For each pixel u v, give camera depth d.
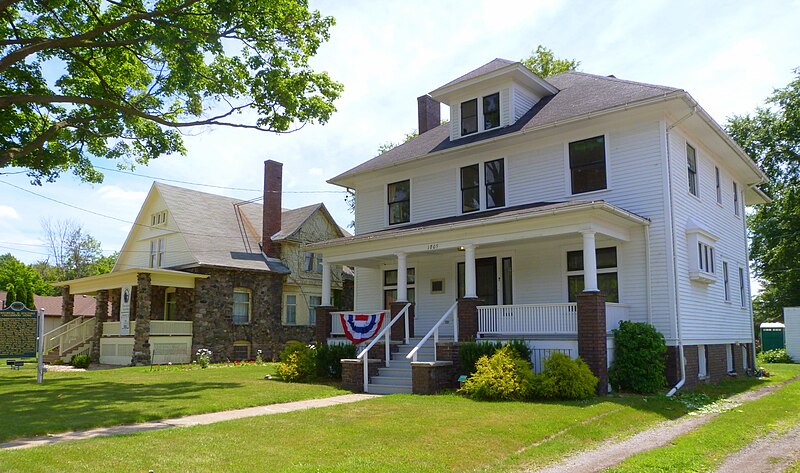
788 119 35.22
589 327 13.38
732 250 20.64
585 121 16.30
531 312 14.81
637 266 15.44
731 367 19.20
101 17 17.42
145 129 19.38
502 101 19.17
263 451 7.62
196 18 15.97
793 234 37.72
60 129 17.69
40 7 16.66
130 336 26.00
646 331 13.99
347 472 6.66
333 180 22.88
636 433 9.70
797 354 30.39
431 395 13.38
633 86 16.92
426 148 20.98
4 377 19.06
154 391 14.31
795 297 41.47
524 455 7.86
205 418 10.62
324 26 17.52
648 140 15.65
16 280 52.53
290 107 17.25
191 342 26.72
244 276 28.95
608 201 16.11
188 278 27.02
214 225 31.00
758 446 8.87
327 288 19.48
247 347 28.80
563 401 12.02
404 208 21.16
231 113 17.72
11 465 6.77
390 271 21.53
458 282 19.23
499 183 18.59
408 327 17.25
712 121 16.52
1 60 14.28
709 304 17.30
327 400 13.27
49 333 29.73
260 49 17.09
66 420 9.89
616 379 13.86
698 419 11.10
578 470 7.21
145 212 32.34
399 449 7.84
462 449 7.93
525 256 17.70
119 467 6.73
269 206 31.67
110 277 27.41
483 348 14.24
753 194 24.42
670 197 15.21
